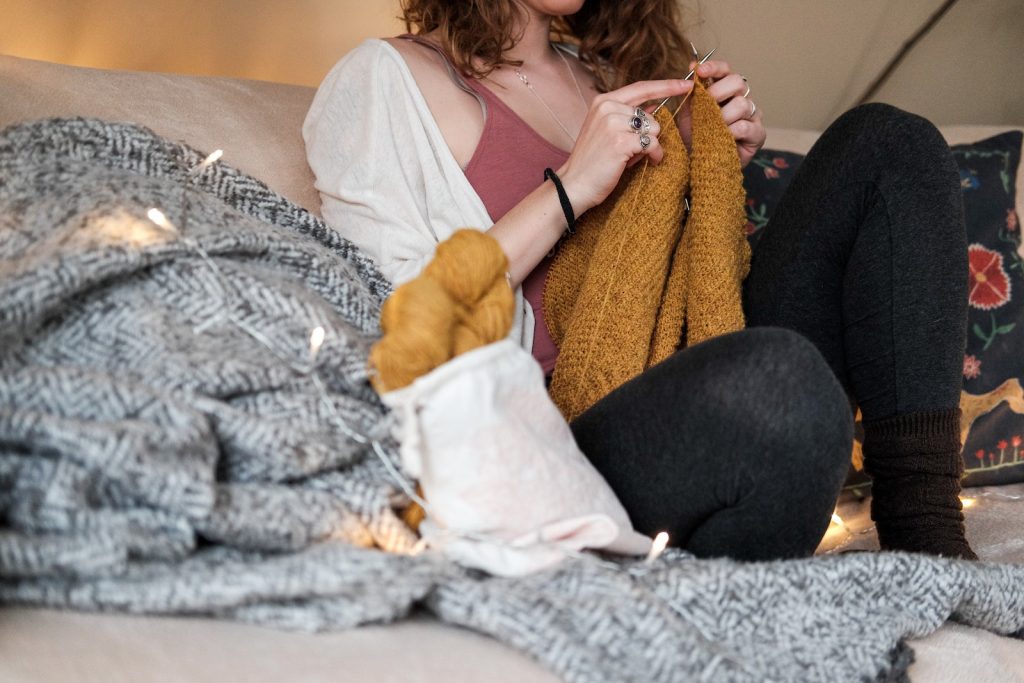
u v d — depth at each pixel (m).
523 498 0.78
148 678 0.61
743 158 1.33
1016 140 1.75
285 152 1.36
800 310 1.14
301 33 2.06
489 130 1.30
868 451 1.08
